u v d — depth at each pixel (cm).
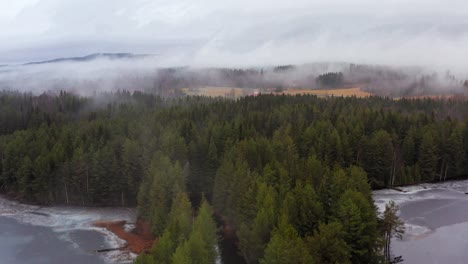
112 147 9419
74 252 6650
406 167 10162
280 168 6681
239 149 8106
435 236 6662
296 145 9525
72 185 9019
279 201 5612
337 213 5175
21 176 9350
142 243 6912
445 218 7569
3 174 9744
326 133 9962
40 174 9031
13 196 9775
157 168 7562
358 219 4916
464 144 10562
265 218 5106
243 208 6122
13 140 10238
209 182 8681
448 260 5750
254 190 6006
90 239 7200
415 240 6494
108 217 8325
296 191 5681
